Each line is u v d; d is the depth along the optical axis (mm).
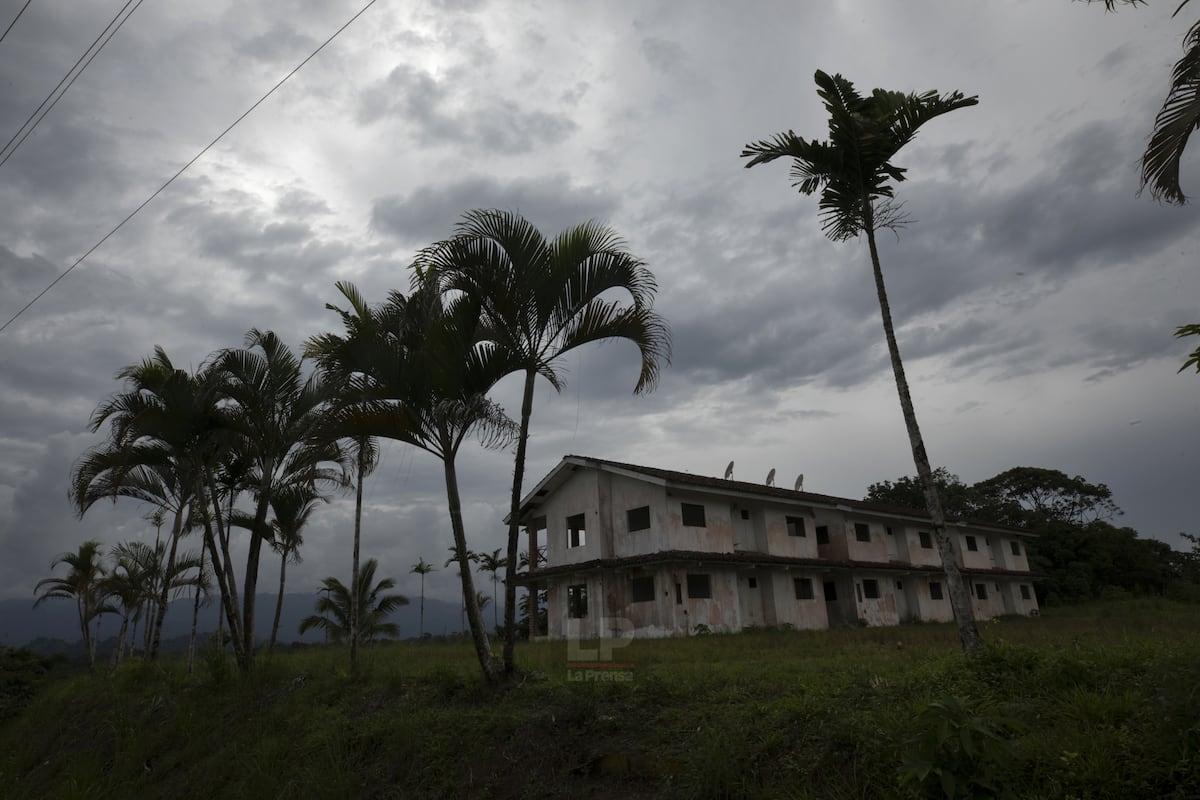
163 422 14602
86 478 15945
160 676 17266
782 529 29484
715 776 6047
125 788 10992
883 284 11938
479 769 7988
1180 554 50969
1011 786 4711
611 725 7820
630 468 26391
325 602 35000
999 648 7352
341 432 10938
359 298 13375
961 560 37906
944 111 11609
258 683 13672
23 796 12219
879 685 7223
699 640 19078
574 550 28250
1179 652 6242
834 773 5758
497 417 9992
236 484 17828
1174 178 6762
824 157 12203
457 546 10758
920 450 11008
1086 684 6266
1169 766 4543
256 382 15602
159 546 27344
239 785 9500
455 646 22016
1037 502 53094
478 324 10773
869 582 32406
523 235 10383
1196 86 6566
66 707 17109
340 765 8891
